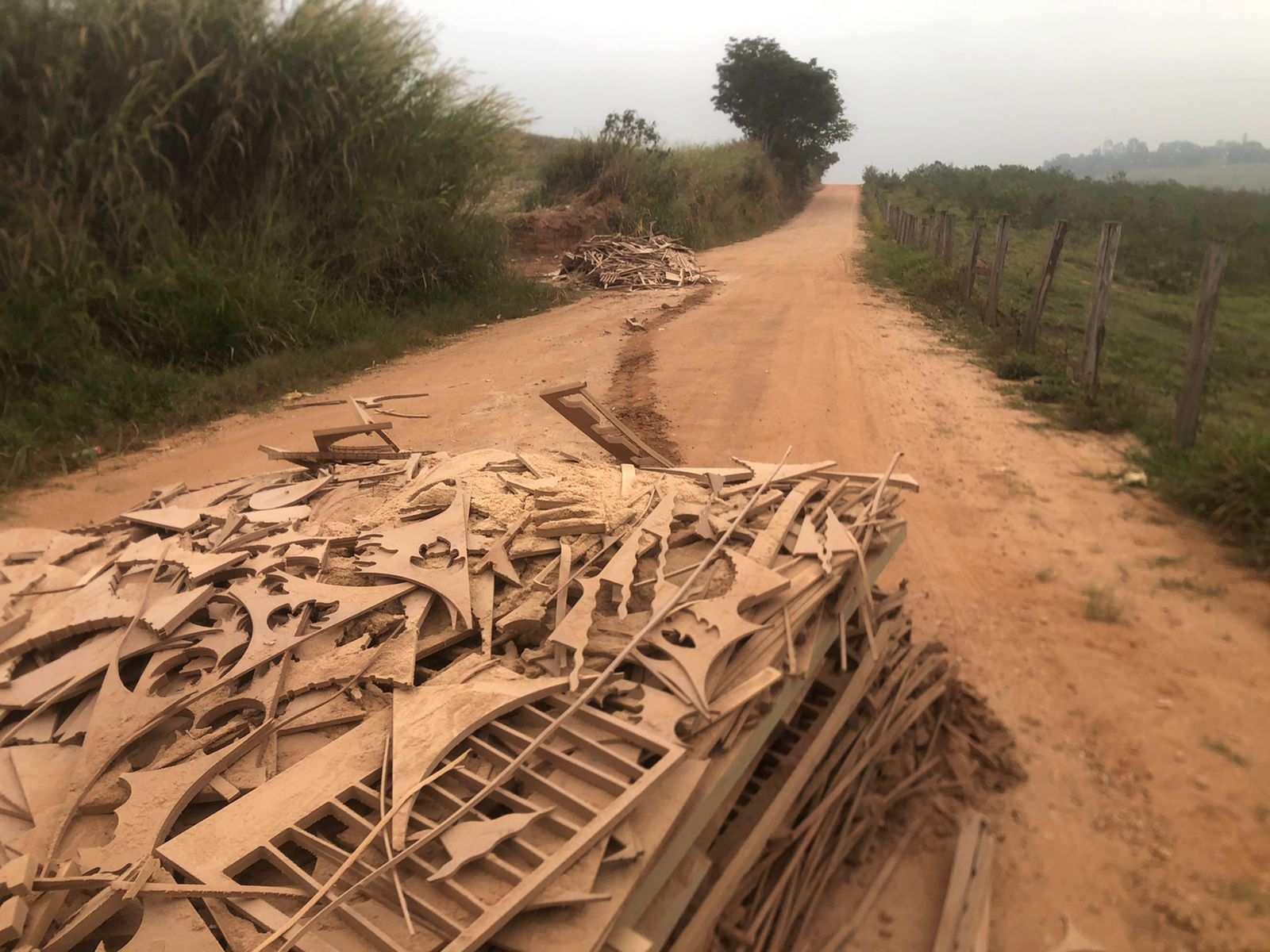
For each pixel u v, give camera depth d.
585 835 2.01
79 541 3.82
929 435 7.51
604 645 2.82
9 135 9.26
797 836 2.80
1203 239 19.56
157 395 8.27
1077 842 3.14
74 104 9.48
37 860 2.12
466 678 2.67
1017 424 7.82
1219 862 3.02
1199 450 6.35
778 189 42.00
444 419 7.89
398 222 12.28
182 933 1.90
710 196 29.27
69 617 3.09
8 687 2.79
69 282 8.80
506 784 2.31
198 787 2.30
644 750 2.38
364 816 2.24
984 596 4.83
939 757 3.52
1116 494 6.16
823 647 3.13
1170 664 4.13
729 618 2.83
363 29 11.82
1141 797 3.33
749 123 51.22
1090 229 23.77
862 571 3.38
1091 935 2.77
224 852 2.07
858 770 3.11
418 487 3.97
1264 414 8.02
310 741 2.50
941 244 18.08
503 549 3.30
